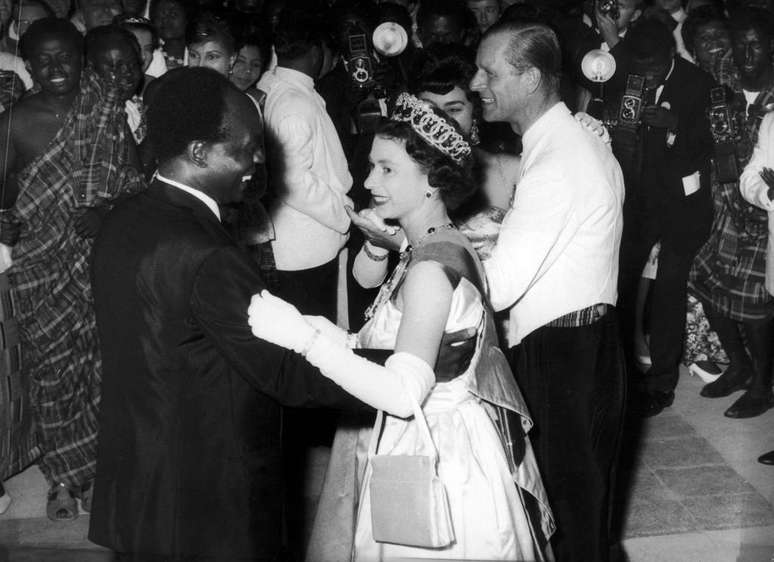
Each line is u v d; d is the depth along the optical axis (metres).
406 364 2.03
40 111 3.39
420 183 2.19
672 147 4.24
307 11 3.83
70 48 3.37
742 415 4.29
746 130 4.13
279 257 3.82
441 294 2.09
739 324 4.42
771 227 3.97
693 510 3.57
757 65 4.09
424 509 2.06
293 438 3.96
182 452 2.05
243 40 3.92
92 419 3.48
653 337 4.40
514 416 2.31
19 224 3.42
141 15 4.71
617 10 4.38
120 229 2.07
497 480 2.21
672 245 4.30
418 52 3.09
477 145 3.15
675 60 4.25
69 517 3.50
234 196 2.13
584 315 2.72
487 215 3.08
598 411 2.74
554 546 2.78
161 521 2.06
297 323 1.98
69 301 3.43
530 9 3.82
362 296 4.07
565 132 2.69
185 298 2.00
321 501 2.54
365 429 2.49
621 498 3.67
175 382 2.04
